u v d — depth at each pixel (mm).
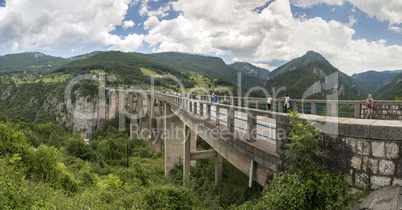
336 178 4637
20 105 128000
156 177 27562
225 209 14805
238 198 17859
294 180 4840
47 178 10172
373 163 4273
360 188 4406
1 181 6566
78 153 43500
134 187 13844
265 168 7250
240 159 9250
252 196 15055
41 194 7230
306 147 4609
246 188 16688
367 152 4344
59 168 12859
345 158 4621
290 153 4848
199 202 13305
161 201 10500
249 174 8461
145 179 21516
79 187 13742
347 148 4598
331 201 4395
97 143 62844
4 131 11750
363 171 4383
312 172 4680
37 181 9797
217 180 23625
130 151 54906
